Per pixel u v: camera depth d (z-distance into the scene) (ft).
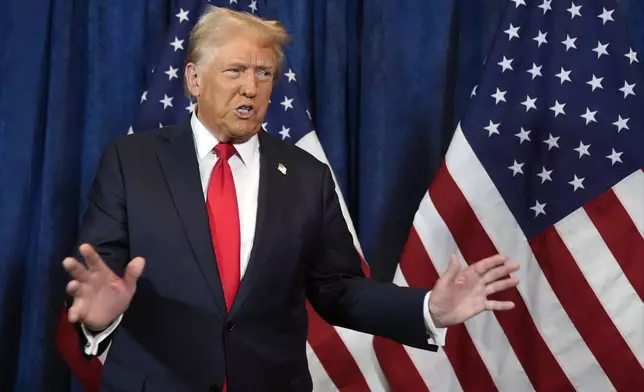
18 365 6.89
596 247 6.15
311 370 6.39
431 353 6.28
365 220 7.01
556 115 6.28
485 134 6.31
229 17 4.25
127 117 7.01
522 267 6.24
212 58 4.18
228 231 4.10
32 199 6.90
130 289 3.48
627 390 6.05
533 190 6.31
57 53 6.86
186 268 3.93
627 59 6.28
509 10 6.46
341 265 4.49
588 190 6.20
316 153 6.45
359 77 7.24
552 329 6.19
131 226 4.01
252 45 4.18
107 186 4.13
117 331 4.07
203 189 4.24
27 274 6.89
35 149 6.89
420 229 6.31
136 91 7.02
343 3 7.10
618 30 6.32
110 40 7.03
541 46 6.39
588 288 6.13
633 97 6.22
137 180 4.11
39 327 6.76
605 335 6.09
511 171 6.28
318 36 7.18
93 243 3.94
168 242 3.97
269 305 4.03
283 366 4.08
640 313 6.06
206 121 4.31
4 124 6.83
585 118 6.24
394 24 7.02
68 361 6.23
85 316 3.42
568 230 6.21
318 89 7.16
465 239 6.27
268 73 4.29
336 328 6.43
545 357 6.18
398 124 7.02
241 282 3.95
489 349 6.27
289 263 4.12
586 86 6.28
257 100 4.20
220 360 3.86
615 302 6.10
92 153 6.95
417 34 6.99
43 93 6.93
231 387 3.88
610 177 6.18
